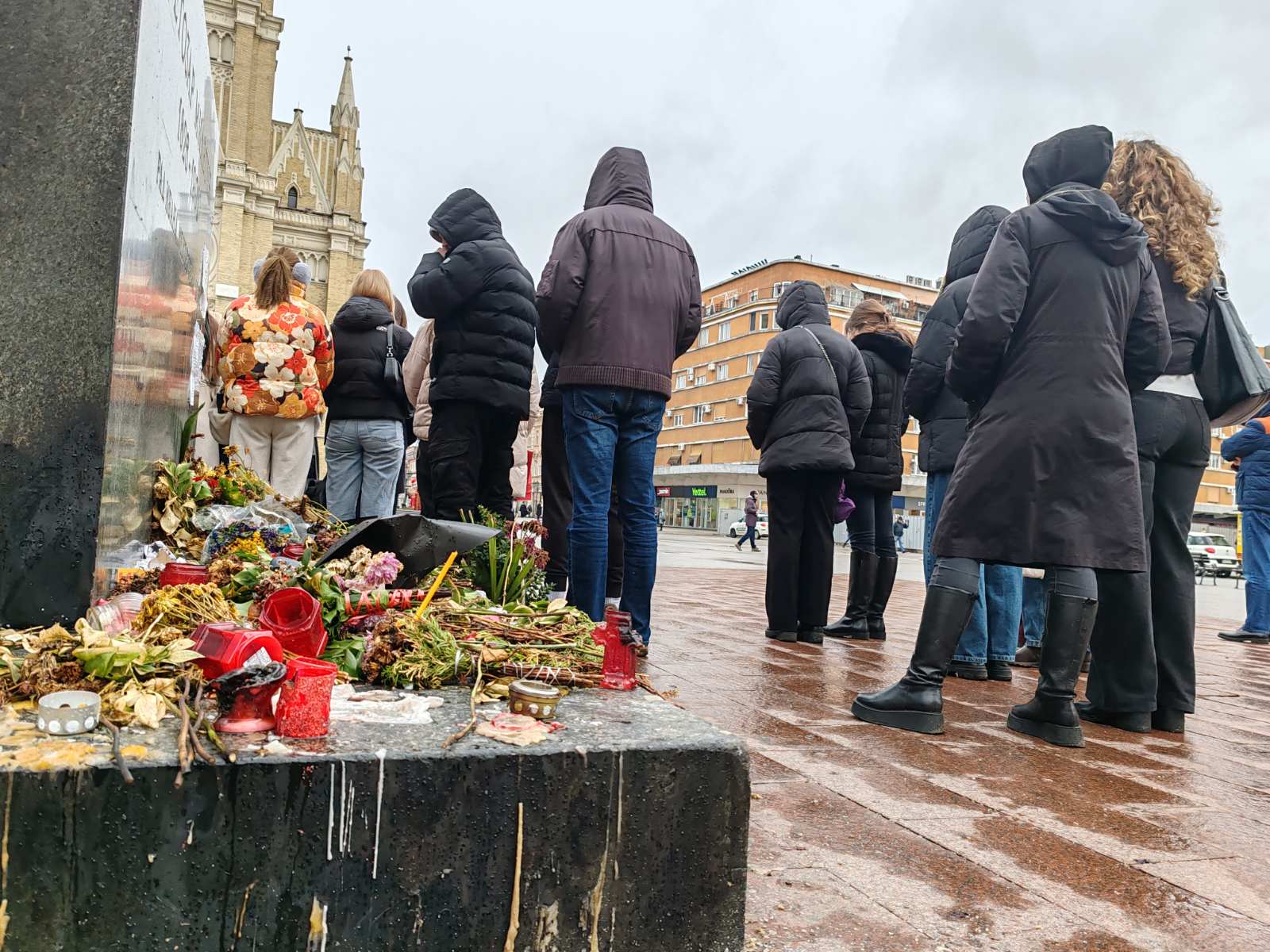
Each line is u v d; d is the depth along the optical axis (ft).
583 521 12.20
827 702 11.16
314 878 3.64
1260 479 25.13
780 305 18.40
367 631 5.90
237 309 14.34
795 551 16.92
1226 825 7.30
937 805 7.31
